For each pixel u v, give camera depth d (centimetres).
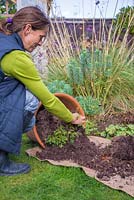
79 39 478
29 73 234
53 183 240
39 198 222
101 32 454
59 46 450
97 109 377
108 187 233
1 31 238
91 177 246
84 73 398
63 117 264
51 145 292
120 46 450
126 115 383
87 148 287
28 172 257
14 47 230
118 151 272
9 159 268
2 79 237
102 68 404
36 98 252
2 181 245
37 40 241
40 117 299
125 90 416
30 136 302
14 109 238
